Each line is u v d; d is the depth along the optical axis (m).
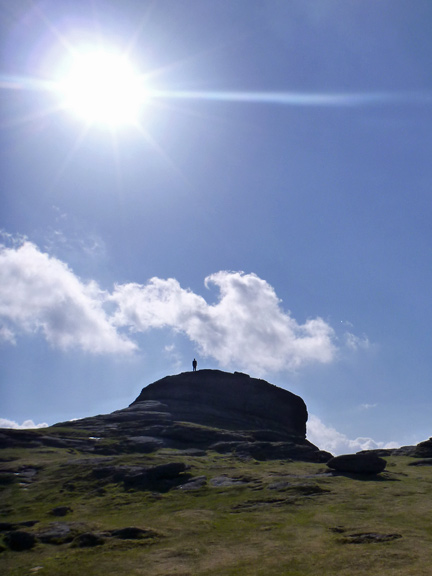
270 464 86.00
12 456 91.44
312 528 48.06
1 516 64.00
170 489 70.31
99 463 85.06
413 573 34.19
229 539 46.66
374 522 48.62
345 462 76.19
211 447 100.06
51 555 46.06
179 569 39.47
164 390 134.62
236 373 137.12
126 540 48.03
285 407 135.12
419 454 100.56
